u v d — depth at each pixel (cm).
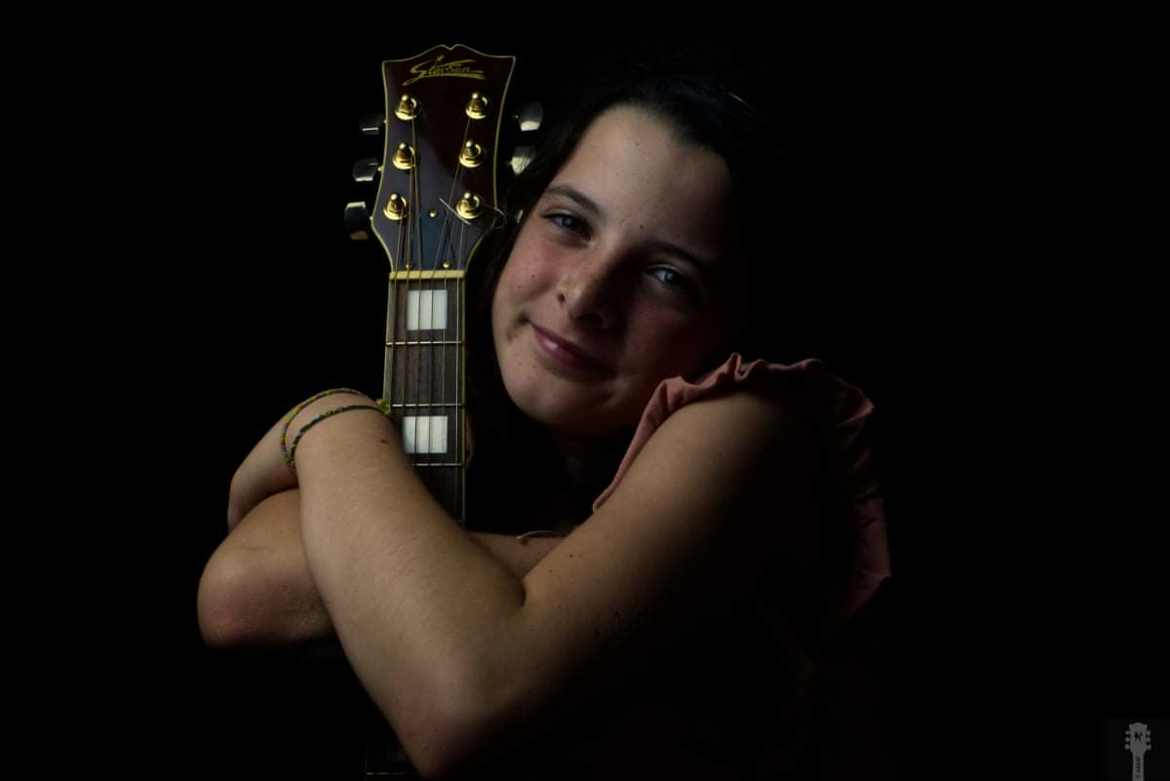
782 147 148
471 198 157
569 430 148
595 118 147
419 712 104
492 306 158
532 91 255
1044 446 260
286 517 130
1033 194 261
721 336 146
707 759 125
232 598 123
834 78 260
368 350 267
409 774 129
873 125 261
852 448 129
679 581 113
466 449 147
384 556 110
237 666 139
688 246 138
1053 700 252
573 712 107
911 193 263
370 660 107
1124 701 251
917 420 263
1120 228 257
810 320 161
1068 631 255
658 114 141
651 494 116
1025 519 259
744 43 253
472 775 105
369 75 265
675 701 124
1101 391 259
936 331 263
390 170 161
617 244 137
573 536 115
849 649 142
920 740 250
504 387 163
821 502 131
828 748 142
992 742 250
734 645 129
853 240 257
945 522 260
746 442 120
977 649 255
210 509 254
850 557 132
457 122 164
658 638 111
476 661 103
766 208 145
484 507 162
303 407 133
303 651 124
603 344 140
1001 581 257
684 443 119
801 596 133
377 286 269
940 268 263
